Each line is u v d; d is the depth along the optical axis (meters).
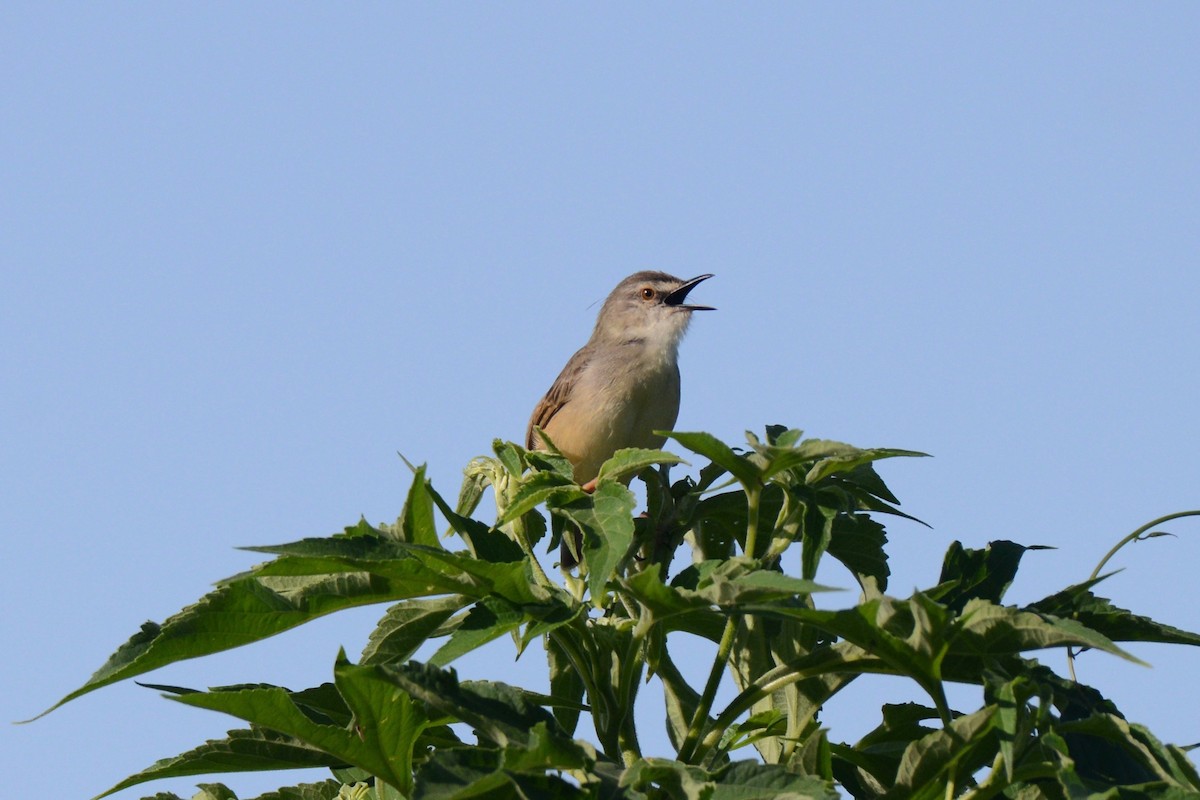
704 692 9.09
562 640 8.94
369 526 8.90
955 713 9.77
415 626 9.48
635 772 7.22
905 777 8.06
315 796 9.95
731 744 10.13
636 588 8.27
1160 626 8.97
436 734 9.51
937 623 7.91
